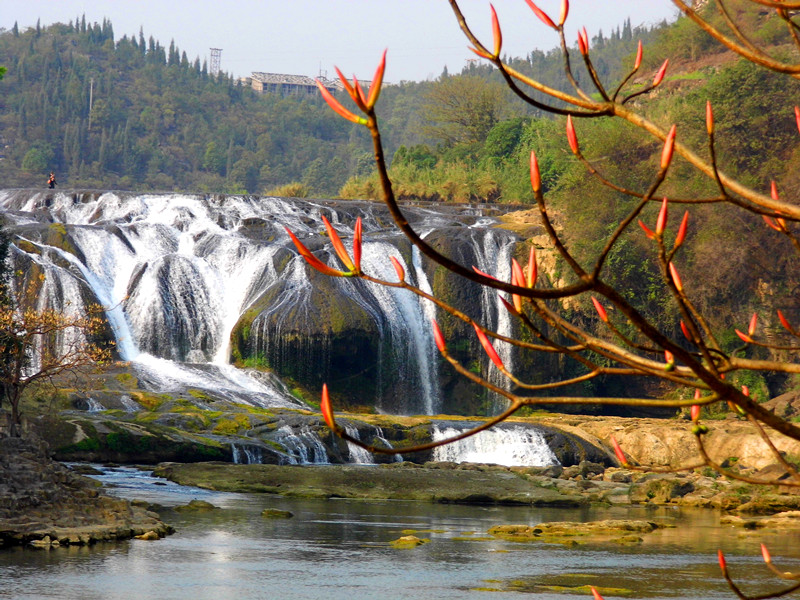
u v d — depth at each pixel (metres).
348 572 18.52
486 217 78.00
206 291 65.31
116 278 65.25
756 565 20.64
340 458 45.84
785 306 59.72
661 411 66.00
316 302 61.84
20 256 60.31
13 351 39.56
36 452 24.69
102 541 21.30
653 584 17.95
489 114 119.75
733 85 63.12
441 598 16.16
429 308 66.00
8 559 18.39
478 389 65.75
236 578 17.39
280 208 76.31
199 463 39.19
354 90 3.33
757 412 3.60
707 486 39.22
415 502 34.59
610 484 40.41
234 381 56.75
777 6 3.99
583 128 74.06
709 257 59.62
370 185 95.50
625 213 63.22
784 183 60.22
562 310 66.25
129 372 53.47
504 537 24.86
